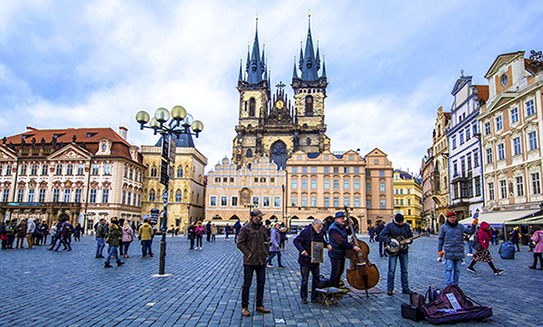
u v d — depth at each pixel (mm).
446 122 71125
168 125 18594
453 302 9023
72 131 87312
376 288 12906
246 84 112062
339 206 85625
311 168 87500
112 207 75375
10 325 8297
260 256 9719
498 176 46844
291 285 14000
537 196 39688
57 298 11102
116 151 78688
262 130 105250
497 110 47094
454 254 11789
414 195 136000
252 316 9336
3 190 79438
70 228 29156
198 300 11039
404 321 8859
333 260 11195
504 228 41125
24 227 31234
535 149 40031
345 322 8805
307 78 114062
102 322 8609
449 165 65812
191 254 27031
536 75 40094
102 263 20344
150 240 24453
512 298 11352
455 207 60000
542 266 18938
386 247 11922
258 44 116875
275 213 86125
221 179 87438
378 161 89250
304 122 108375
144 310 9742
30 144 81125
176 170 87688
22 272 16578
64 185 77375
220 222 82875
